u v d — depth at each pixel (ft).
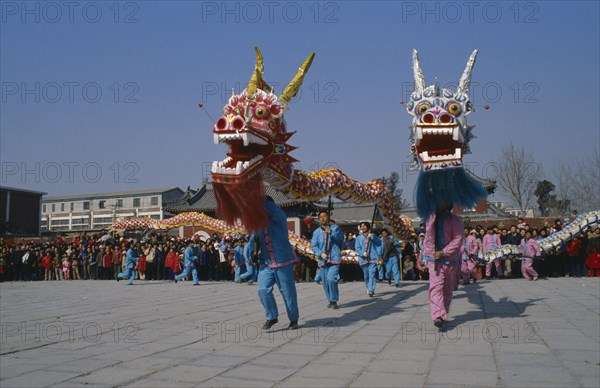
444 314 22.68
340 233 33.19
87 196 204.85
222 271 73.20
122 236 112.88
